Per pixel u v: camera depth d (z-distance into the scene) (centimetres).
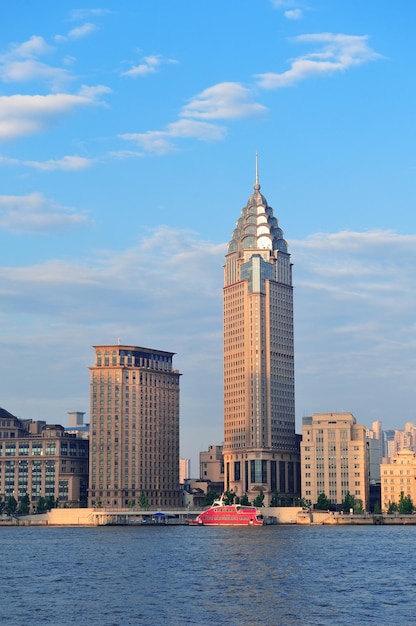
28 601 18738
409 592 19700
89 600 18788
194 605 17975
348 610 17300
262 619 16425
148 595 19388
